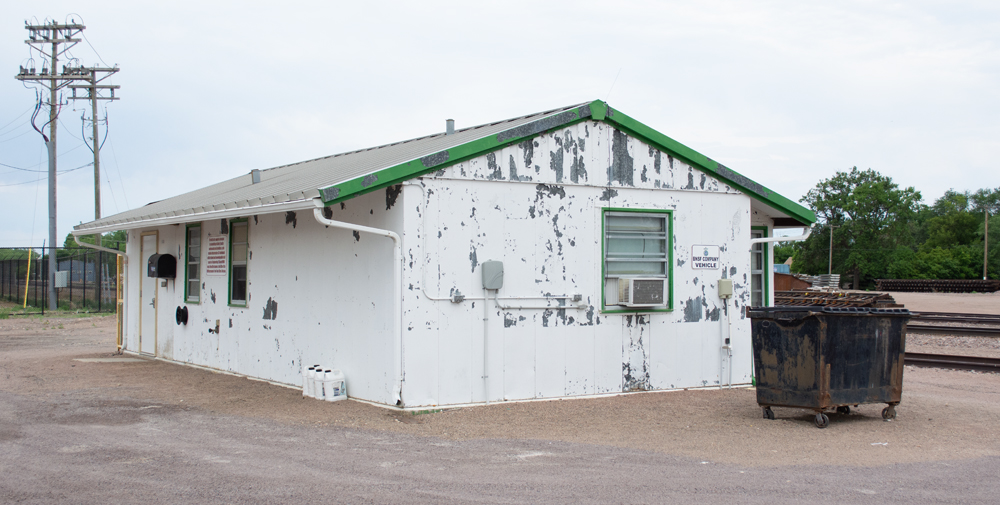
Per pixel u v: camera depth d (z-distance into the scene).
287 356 10.44
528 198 9.12
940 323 23.03
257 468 5.84
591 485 5.47
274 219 10.81
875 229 80.06
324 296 9.67
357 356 9.05
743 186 10.67
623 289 9.63
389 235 8.26
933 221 89.94
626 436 7.27
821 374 7.74
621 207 9.77
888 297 9.66
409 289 8.34
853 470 6.04
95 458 6.12
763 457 6.47
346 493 5.20
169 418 7.93
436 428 7.51
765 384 8.19
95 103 32.62
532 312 9.14
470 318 8.74
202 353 12.66
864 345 8.06
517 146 9.05
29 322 24.36
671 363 10.08
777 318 8.02
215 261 12.33
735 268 10.66
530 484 5.48
